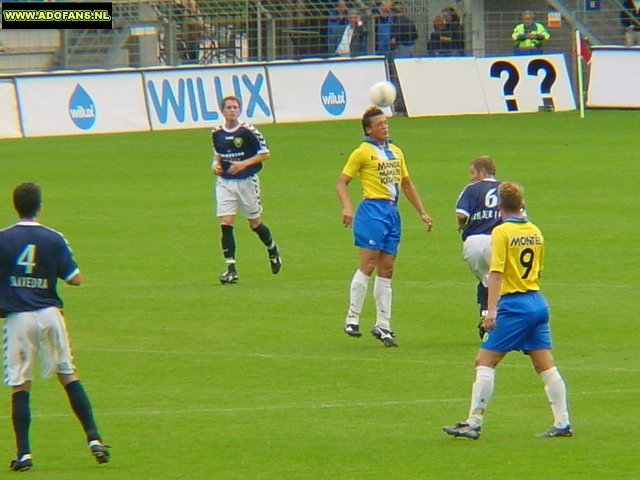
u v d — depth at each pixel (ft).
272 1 499.92
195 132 427.74
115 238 231.71
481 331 151.94
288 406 124.77
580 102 445.78
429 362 142.72
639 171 307.58
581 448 107.76
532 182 292.40
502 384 132.36
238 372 139.44
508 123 431.43
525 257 108.37
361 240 152.66
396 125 434.30
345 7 500.33
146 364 143.43
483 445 109.50
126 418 121.19
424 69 470.80
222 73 443.73
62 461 107.24
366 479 100.01
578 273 191.31
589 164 321.93
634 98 463.83
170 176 318.65
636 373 135.74
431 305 173.37
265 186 295.28
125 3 502.79
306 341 154.51
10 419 122.42
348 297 180.45
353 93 458.09
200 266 205.05
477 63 472.85
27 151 378.12
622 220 239.30
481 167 151.23
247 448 110.11
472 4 503.61
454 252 212.64
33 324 104.27
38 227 105.70
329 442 111.55
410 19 498.28
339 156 351.05
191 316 168.76
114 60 501.15
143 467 104.83
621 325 158.61
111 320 166.61
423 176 306.96
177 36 499.10
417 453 107.34
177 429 116.98
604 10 518.78
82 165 343.05
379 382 134.10
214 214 259.39
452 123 437.17
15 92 419.95
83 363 144.05
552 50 530.27
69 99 425.28
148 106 434.71
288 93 450.71
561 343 149.79
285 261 208.03
